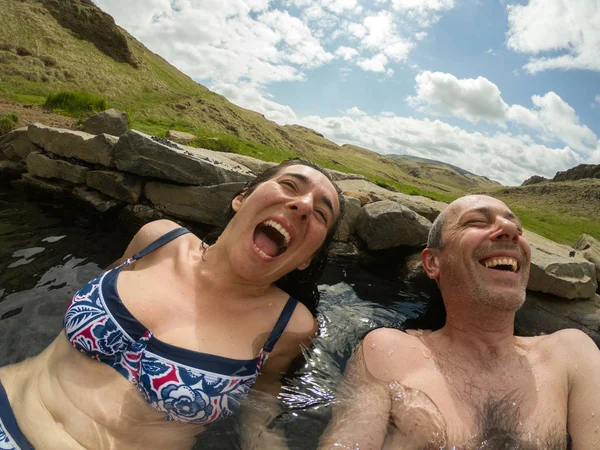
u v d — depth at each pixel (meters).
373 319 0.95
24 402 0.50
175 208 1.41
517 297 0.61
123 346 0.54
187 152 1.53
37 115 2.93
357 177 2.04
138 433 0.49
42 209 1.41
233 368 0.56
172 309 0.58
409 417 0.50
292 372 0.67
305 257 0.68
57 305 0.75
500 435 0.49
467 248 0.64
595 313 1.09
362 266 1.32
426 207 1.55
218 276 0.64
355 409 0.54
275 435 0.52
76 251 1.04
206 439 0.51
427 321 0.97
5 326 0.66
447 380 0.56
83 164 1.58
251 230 0.63
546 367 0.58
